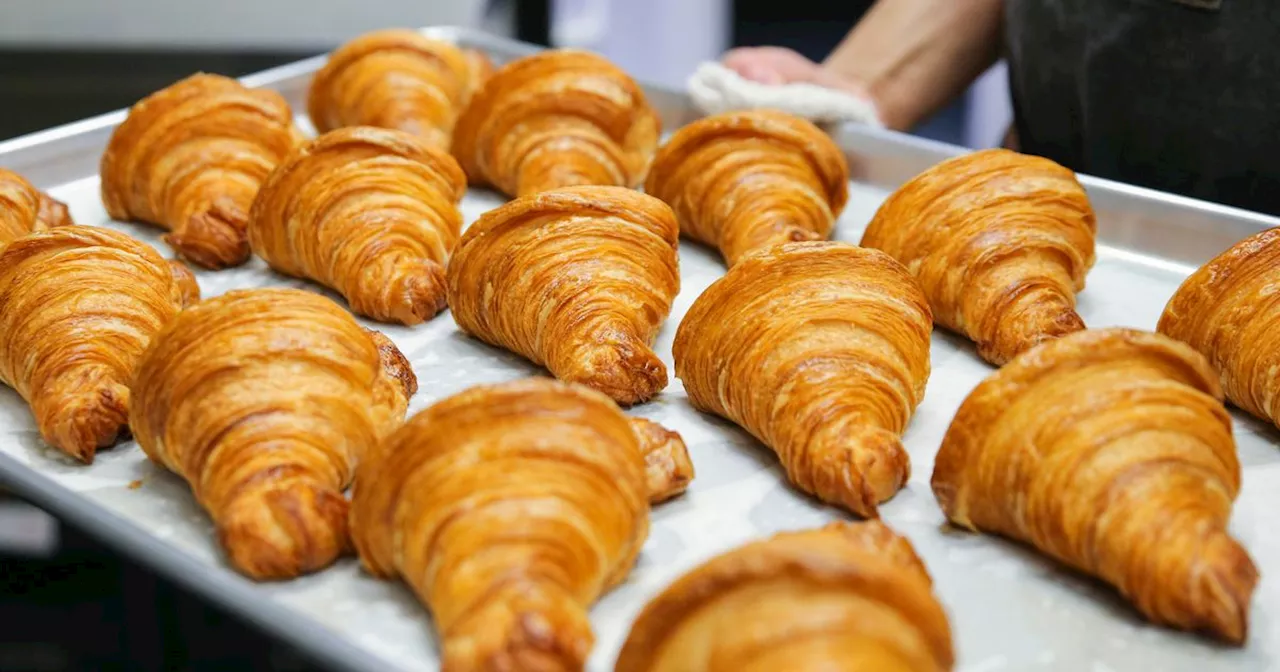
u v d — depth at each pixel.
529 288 0.69
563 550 0.54
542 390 0.56
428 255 0.76
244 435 0.60
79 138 0.86
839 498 0.61
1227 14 0.81
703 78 0.88
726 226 0.77
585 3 1.58
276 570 0.58
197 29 1.27
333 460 0.61
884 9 0.98
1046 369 0.58
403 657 0.55
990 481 0.59
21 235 0.75
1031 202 0.72
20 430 0.67
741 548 0.50
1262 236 0.66
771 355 0.64
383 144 0.76
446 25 1.33
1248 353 0.65
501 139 0.83
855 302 0.64
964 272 0.71
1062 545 0.58
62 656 0.80
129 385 0.65
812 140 0.78
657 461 0.61
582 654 0.53
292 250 0.76
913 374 0.65
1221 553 0.55
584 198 0.70
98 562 0.81
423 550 0.55
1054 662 0.56
